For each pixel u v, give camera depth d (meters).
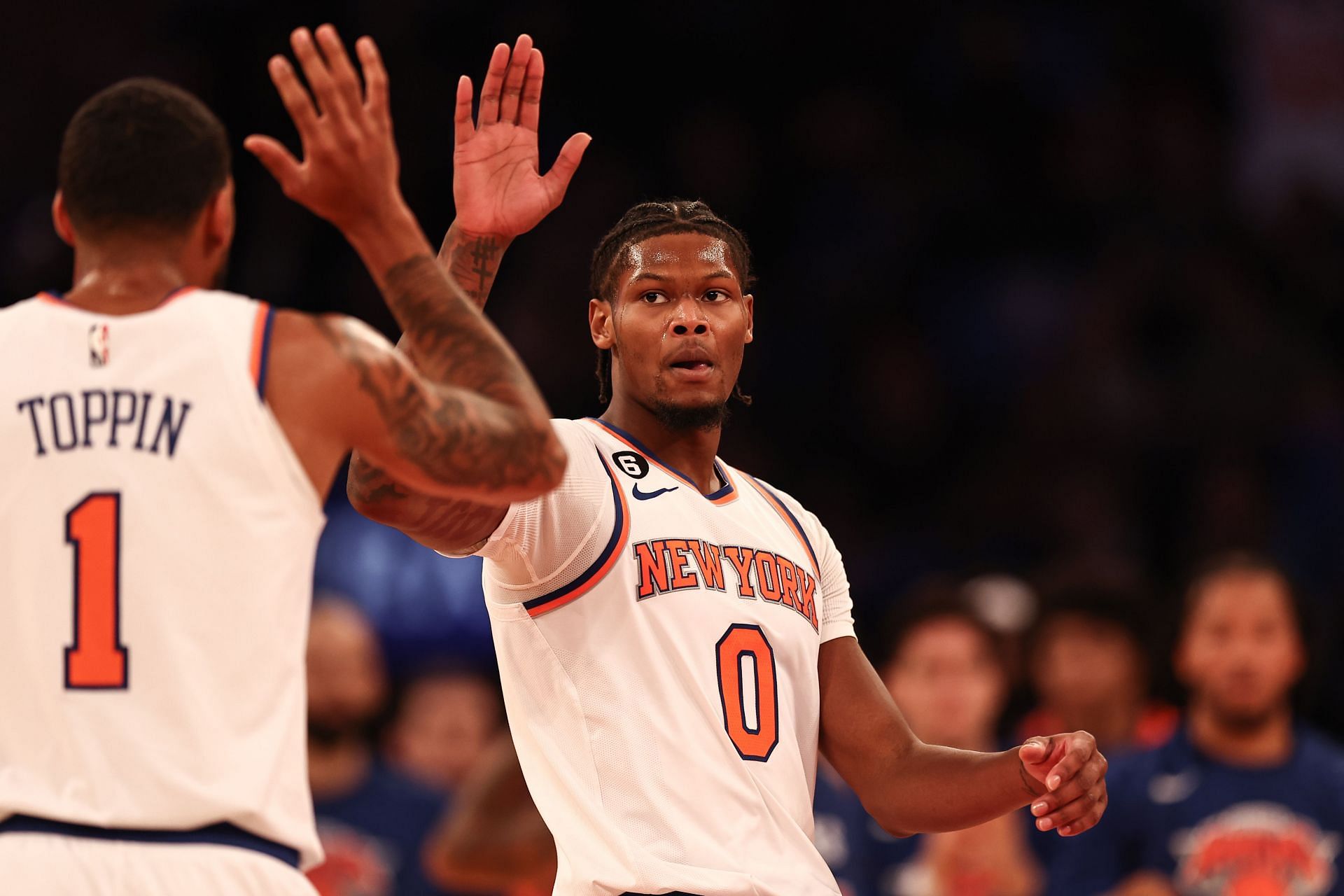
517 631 14.21
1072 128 49.41
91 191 11.64
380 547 35.28
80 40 45.16
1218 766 23.92
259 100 44.22
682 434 15.03
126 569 11.12
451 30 46.78
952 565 41.06
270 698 11.28
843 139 48.94
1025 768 14.00
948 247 48.12
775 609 14.64
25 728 11.10
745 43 49.81
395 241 12.02
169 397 11.36
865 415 44.53
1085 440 43.19
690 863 13.33
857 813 25.95
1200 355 45.12
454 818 23.94
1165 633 27.59
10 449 11.30
